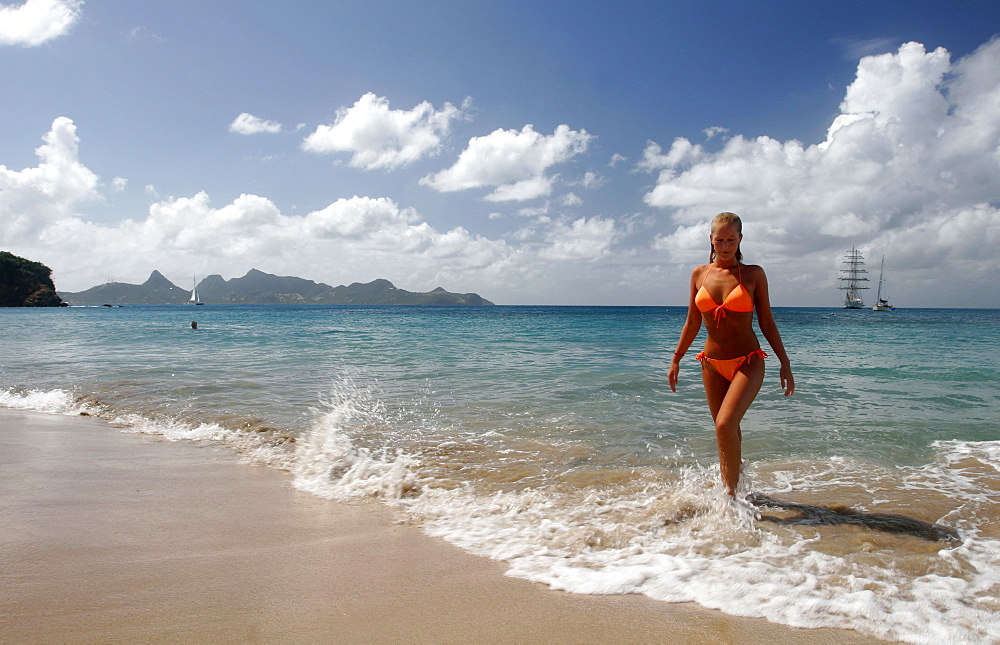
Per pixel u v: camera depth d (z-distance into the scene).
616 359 12.34
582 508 3.57
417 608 2.35
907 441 5.29
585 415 6.42
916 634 2.12
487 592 2.50
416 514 3.55
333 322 37.59
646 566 2.74
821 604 2.35
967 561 2.75
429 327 29.47
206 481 4.23
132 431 5.94
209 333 22.67
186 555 2.89
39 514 3.46
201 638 2.10
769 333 3.66
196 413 6.59
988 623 2.19
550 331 24.72
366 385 8.51
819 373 9.96
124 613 2.29
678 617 2.27
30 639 2.08
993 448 5.04
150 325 31.09
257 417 6.32
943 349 15.48
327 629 2.18
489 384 8.62
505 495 3.86
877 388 8.29
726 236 3.58
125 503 3.71
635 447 5.07
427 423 6.04
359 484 4.14
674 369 4.09
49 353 13.88
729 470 3.38
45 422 6.37
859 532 3.13
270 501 3.79
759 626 2.20
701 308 3.69
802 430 5.72
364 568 2.76
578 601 2.42
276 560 2.84
